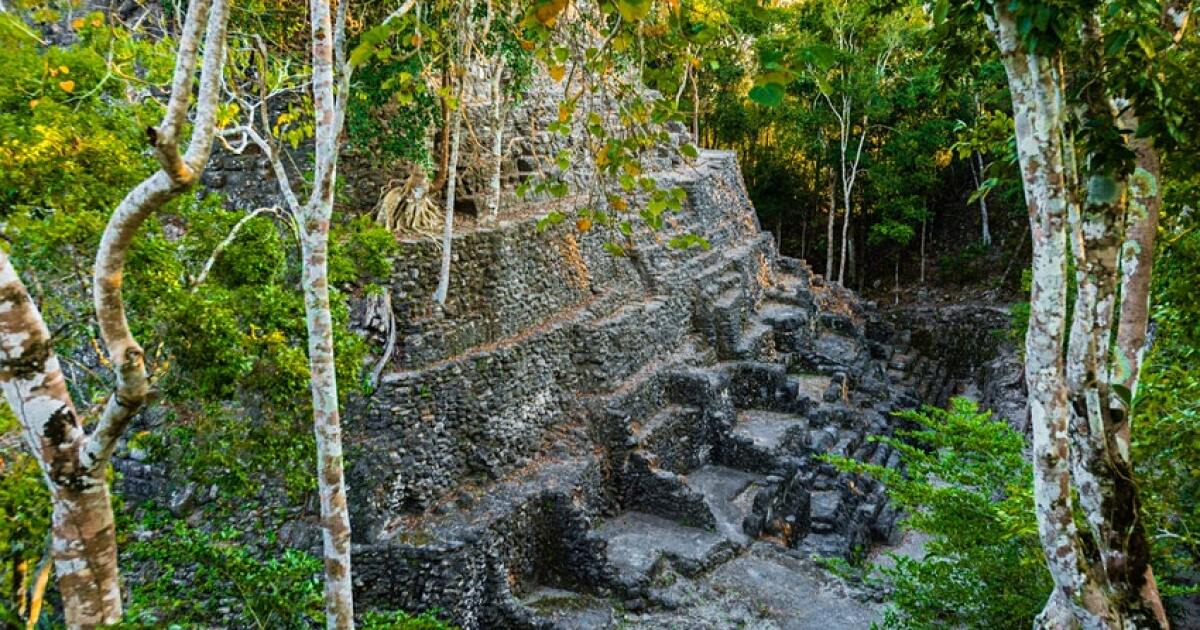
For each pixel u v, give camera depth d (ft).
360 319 45.85
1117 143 20.30
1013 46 19.58
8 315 19.58
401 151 47.80
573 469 53.62
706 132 135.33
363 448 44.16
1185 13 24.22
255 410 36.17
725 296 82.58
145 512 40.55
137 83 34.12
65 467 20.49
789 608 49.03
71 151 27.37
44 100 27.94
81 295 32.58
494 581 45.34
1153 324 54.85
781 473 63.05
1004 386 94.58
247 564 30.27
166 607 29.30
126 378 20.24
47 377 20.30
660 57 23.53
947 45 27.96
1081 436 20.89
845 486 65.87
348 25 44.93
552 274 61.16
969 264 128.47
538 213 62.03
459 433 49.21
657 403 65.92
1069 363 20.88
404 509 46.03
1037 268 20.01
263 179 50.11
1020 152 19.98
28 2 35.88
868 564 40.93
